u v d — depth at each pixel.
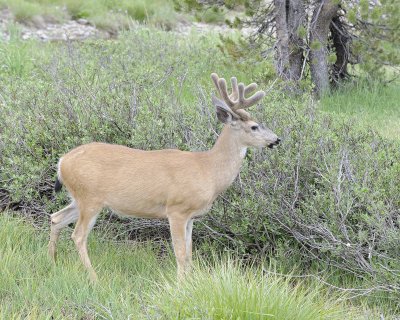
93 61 24.83
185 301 11.10
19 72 26.47
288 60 25.86
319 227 14.26
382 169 15.02
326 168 14.76
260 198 14.56
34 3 40.28
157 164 13.48
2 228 14.81
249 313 10.77
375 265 13.86
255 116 16.56
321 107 25.25
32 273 13.33
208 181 13.55
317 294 13.10
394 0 26.98
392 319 12.66
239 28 26.97
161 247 15.81
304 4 27.00
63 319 11.44
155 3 42.50
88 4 41.03
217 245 15.38
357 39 27.55
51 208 16.09
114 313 11.66
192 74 25.86
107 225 16.03
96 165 13.50
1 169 16.03
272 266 14.80
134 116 16.70
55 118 16.92
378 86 27.95
